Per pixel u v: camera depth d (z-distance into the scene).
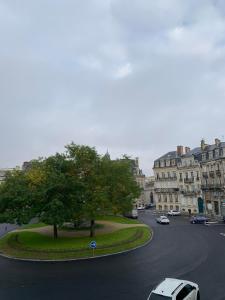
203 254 36.25
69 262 35.34
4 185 48.97
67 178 44.56
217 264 31.55
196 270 29.86
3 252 41.06
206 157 84.25
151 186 129.50
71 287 26.81
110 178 53.38
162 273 29.44
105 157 55.75
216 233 50.91
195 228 58.47
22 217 42.72
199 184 87.69
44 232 54.25
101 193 46.38
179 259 34.47
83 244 41.75
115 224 63.16
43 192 42.91
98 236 48.19
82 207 45.00
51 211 41.69
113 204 53.25
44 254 37.94
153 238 48.97
